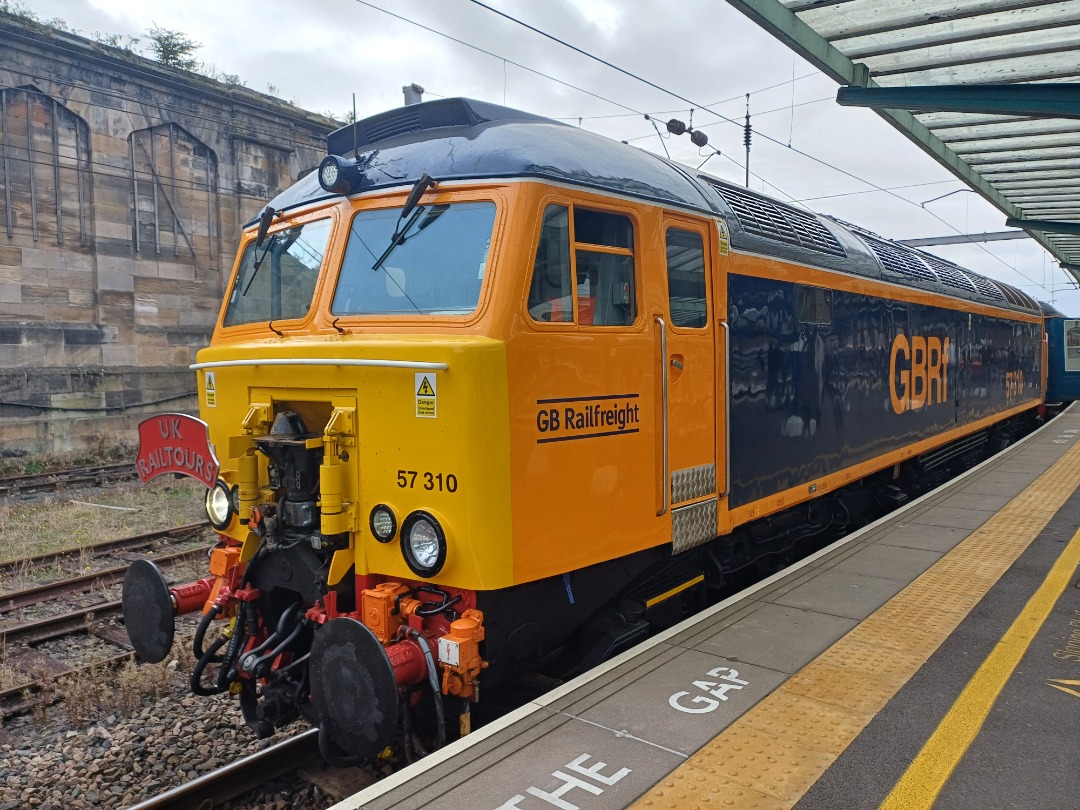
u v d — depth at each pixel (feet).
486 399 11.99
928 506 27.27
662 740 11.31
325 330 14.37
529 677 15.53
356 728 11.98
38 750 16.11
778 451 20.20
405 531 12.53
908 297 29.99
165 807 13.15
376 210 14.53
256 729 14.43
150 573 15.40
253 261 17.16
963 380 37.83
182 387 57.21
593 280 14.10
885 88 24.38
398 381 12.62
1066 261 65.87
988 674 13.53
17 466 47.73
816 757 10.89
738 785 10.21
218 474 14.07
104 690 18.12
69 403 51.08
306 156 63.98
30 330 49.49
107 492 41.70
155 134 54.80
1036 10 20.10
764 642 14.94
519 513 12.47
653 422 15.14
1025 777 10.46
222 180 58.70
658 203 15.44
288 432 14.12
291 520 13.93
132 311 54.39
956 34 21.76
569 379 13.32
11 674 18.94
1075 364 65.26
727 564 19.71
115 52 51.65
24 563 27.89
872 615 16.40
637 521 14.83
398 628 12.73
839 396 23.79
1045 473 33.91
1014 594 17.72
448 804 9.78
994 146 30.53
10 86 47.73
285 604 15.56
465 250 13.24
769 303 19.69
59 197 50.44
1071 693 12.85
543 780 10.30
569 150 14.16
